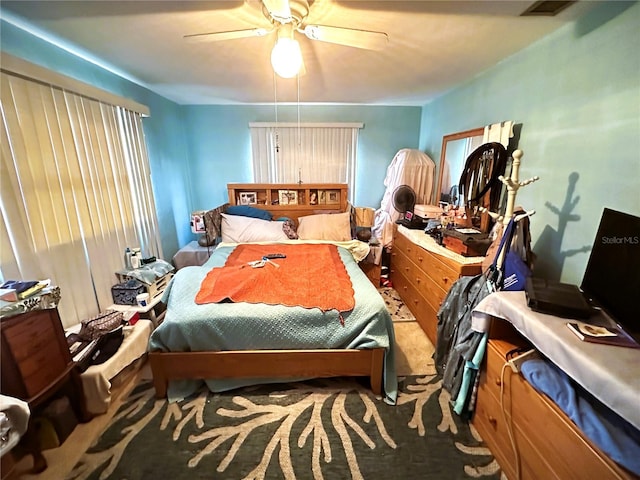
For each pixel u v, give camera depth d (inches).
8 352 46.4
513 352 50.3
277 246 108.2
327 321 63.9
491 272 60.4
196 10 54.5
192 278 76.9
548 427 40.7
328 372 65.4
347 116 150.8
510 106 79.6
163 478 48.8
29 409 44.0
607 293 43.3
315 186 134.1
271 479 48.7
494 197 84.0
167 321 62.5
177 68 88.7
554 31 63.2
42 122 64.7
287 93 122.0
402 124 152.5
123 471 49.7
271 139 150.5
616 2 49.9
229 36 56.3
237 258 95.4
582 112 57.5
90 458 51.9
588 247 57.4
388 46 72.0
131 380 70.7
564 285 48.9
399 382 71.1
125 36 65.7
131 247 98.2
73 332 67.4
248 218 123.4
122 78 97.3
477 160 92.4
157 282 89.7
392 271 127.9
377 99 133.9
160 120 124.9
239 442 55.0
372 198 162.1
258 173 154.6
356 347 64.5
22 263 60.2
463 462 51.6
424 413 61.9
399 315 103.1
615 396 30.9
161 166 125.5
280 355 63.4
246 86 110.6
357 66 87.0
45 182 65.4
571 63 59.6
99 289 81.5
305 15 53.9
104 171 84.9
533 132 71.2
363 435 56.6
